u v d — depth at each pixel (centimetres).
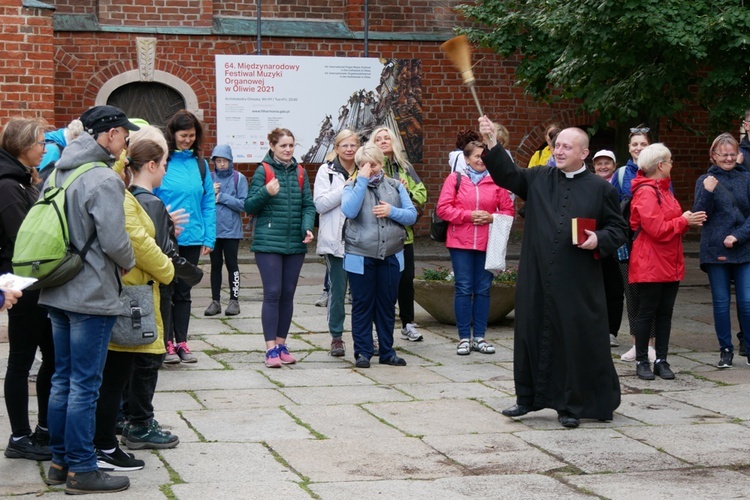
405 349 884
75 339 481
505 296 977
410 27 1841
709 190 801
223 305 1144
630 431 620
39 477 516
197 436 597
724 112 1184
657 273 766
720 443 593
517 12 1582
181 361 816
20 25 1445
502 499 487
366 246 789
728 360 816
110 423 520
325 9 1841
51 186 487
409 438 598
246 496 486
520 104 1880
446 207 851
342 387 736
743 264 812
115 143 497
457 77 1855
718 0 1116
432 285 984
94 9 1722
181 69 1741
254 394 710
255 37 1770
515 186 655
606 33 1141
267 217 799
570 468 542
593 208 634
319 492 494
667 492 500
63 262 470
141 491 493
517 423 639
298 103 1683
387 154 862
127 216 510
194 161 834
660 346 783
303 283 1338
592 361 635
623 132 1781
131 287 512
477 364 823
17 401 543
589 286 635
